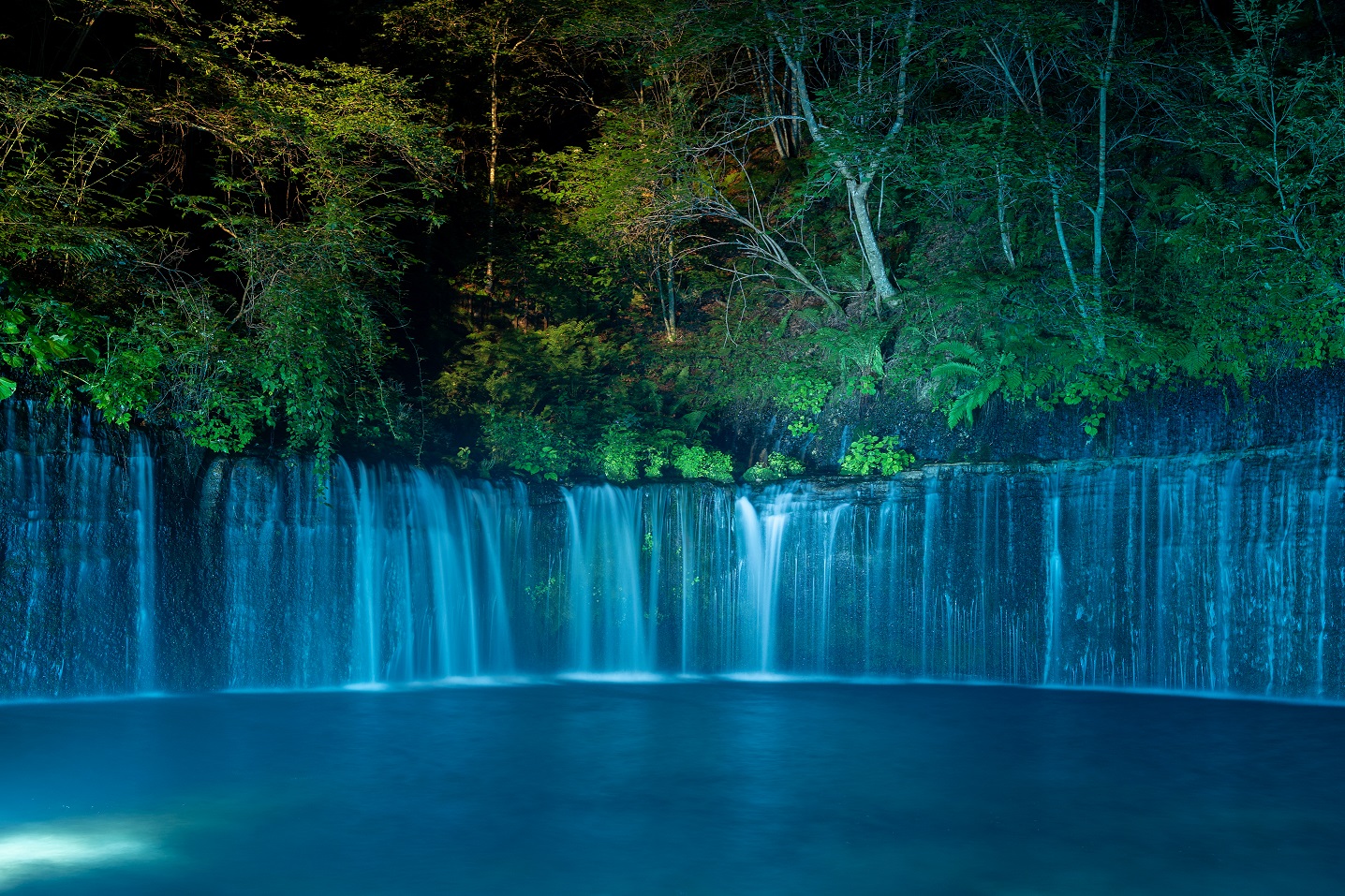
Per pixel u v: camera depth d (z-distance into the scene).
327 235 17.08
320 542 15.99
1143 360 17.20
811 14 20.22
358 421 17.72
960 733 12.88
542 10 26.70
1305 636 15.59
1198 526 16.56
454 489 17.53
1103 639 16.97
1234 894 7.07
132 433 14.66
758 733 12.80
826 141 20.25
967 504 17.80
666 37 22.52
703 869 7.54
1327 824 8.84
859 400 20.75
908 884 7.23
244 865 7.47
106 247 15.12
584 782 10.23
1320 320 15.82
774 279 24.45
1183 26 21.08
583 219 23.80
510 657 17.86
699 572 18.67
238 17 19.94
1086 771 10.80
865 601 18.14
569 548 18.28
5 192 14.58
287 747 11.60
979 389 18.56
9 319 13.46
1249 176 18.28
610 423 21.08
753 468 20.33
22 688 13.74
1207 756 11.55
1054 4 18.77
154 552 14.74
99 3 18.33
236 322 17.64
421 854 7.82
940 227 22.45
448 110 27.64
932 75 22.00
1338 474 15.52
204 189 22.53
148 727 12.44
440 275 25.78
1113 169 19.56
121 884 7.00
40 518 13.83
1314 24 20.28
